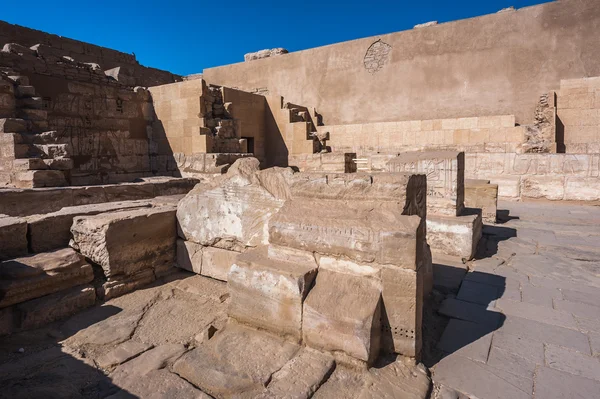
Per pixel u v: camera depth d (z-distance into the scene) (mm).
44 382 2252
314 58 15570
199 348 2588
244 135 12305
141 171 10484
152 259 3850
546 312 3312
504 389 2271
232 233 3723
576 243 5559
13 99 7637
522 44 12273
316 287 2652
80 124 9016
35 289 3025
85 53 13305
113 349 2633
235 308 2896
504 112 12633
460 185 5520
